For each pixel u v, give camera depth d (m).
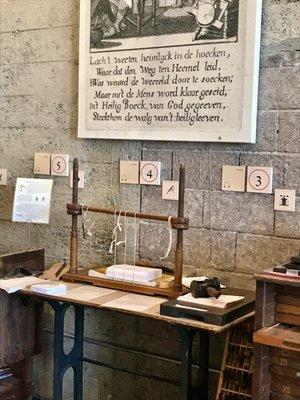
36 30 3.10
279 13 2.42
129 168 2.83
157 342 2.82
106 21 2.81
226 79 2.50
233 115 2.50
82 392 2.95
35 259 2.82
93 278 2.55
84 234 2.95
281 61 2.43
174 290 2.35
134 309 2.18
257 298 2.01
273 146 2.46
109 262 2.94
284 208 2.44
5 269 2.65
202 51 2.55
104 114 2.85
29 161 3.19
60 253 3.11
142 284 2.42
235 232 2.57
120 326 2.92
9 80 3.22
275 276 1.98
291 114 2.41
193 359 2.69
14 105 3.21
